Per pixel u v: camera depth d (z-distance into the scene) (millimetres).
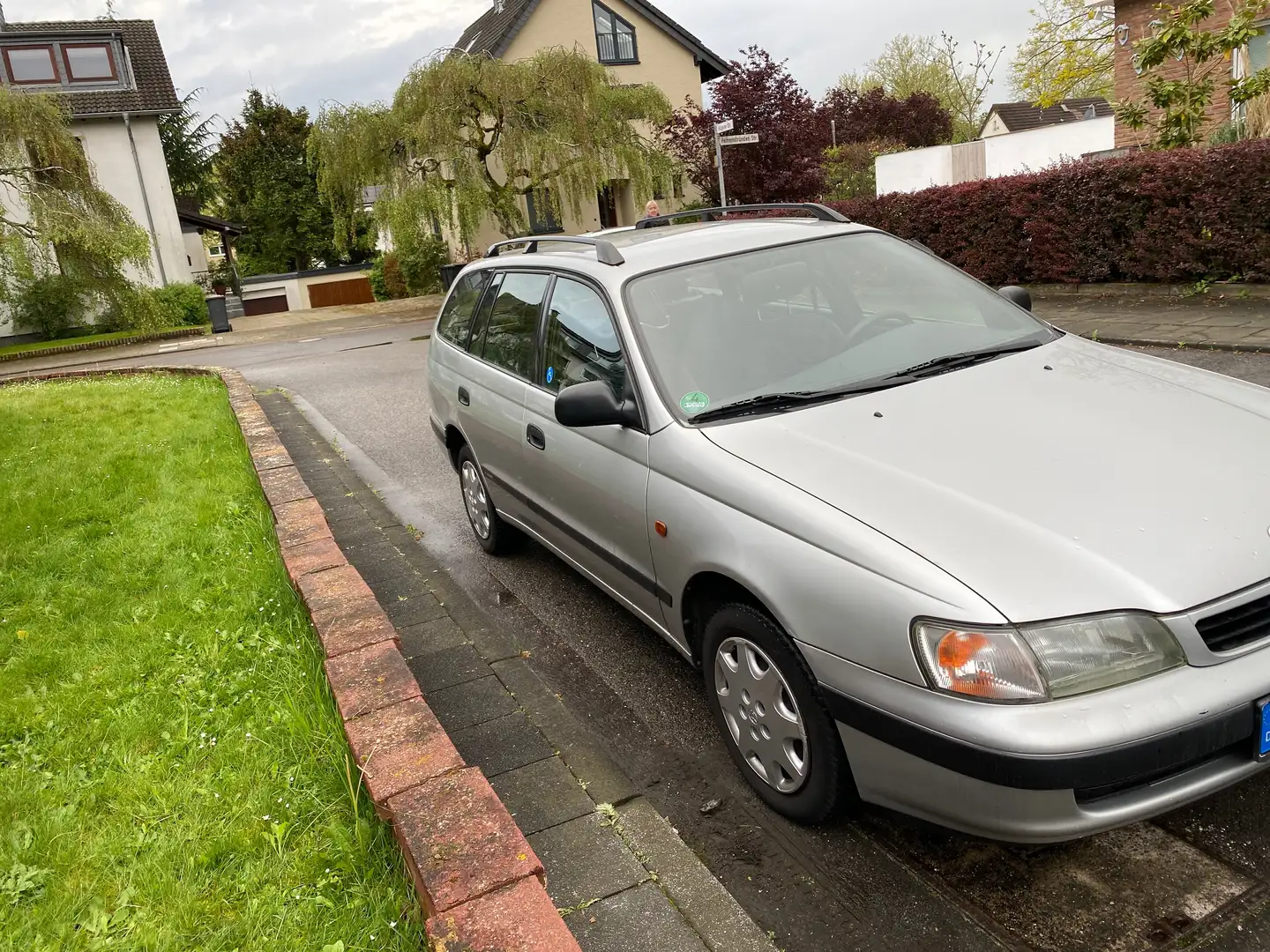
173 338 26156
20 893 2582
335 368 15266
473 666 4027
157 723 3420
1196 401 3061
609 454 3521
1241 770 2252
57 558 5363
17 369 21328
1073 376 3307
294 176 45500
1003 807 2189
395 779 2580
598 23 30938
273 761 3078
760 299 3734
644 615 3645
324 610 3725
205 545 5402
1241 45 12352
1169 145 13055
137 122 28938
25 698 3691
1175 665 2180
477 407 4918
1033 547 2320
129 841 2750
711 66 33562
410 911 2285
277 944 2270
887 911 2480
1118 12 19500
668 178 26266
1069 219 12359
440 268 29703
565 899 2529
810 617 2521
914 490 2600
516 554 5539
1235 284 10734
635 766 3297
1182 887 2453
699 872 2611
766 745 2873
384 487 7266
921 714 2270
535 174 24734
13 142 22766
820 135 25672
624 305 3674
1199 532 2342
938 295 3971
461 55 23781
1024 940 2342
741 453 2967
